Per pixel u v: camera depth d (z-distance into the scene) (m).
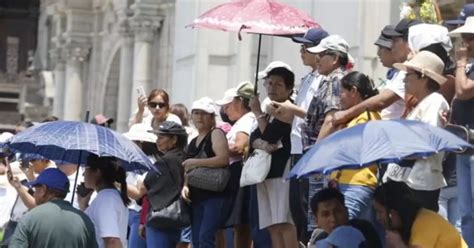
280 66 25.75
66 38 83.56
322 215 21.92
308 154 21.12
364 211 23.00
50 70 97.69
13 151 27.50
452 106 22.94
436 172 21.75
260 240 26.56
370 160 20.36
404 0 31.70
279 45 40.12
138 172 25.95
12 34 120.31
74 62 84.12
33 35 120.06
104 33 80.19
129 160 24.22
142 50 67.25
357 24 33.81
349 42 34.19
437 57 22.34
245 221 27.72
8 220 30.62
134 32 70.00
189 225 28.05
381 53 24.67
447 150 20.38
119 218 24.45
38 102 100.69
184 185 27.80
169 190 28.06
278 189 25.84
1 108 112.62
